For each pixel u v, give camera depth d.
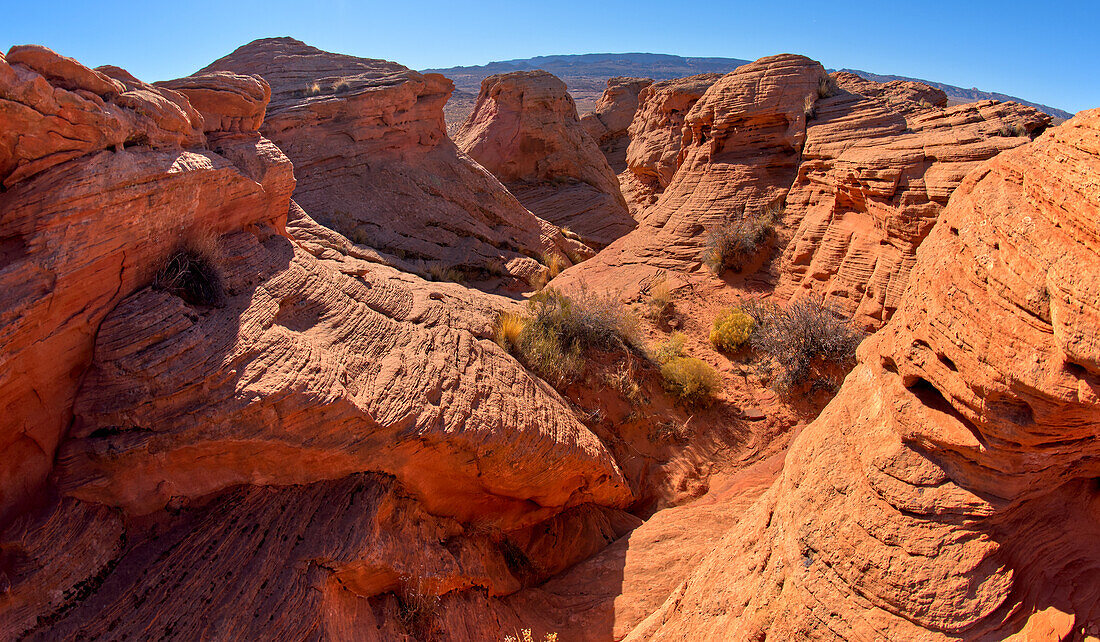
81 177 6.47
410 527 8.17
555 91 33.44
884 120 16.02
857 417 6.16
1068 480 4.98
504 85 32.81
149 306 7.20
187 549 6.60
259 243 9.69
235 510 7.07
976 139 12.13
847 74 26.52
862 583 5.30
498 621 8.27
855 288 14.26
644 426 12.53
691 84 34.78
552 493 9.96
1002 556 4.84
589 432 11.24
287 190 10.84
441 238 21.88
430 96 24.62
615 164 48.59
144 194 7.20
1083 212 4.04
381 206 21.44
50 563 5.95
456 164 24.59
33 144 6.31
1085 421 4.31
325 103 21.22
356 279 10.70
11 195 6.29
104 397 6.66
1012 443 4.66
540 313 13.66
